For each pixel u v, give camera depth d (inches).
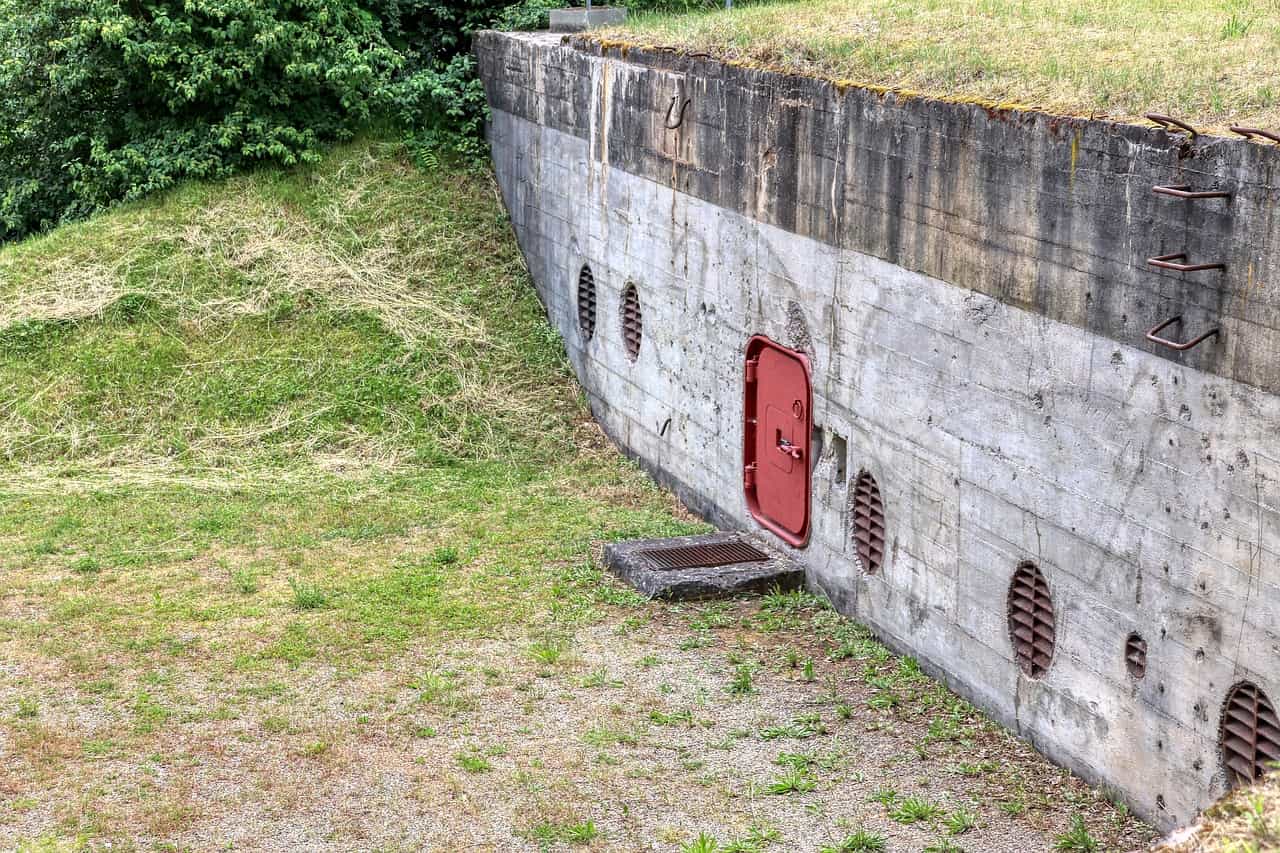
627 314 565.6
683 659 394.3
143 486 541.3
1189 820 293.4
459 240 669.9
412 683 376.2
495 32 687.1
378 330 621.0
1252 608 275.3
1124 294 302.0
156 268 636.7
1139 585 304.3
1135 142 295.6
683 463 526.6
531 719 357.1
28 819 307.4
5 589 443.8
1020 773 330.3
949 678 374.9
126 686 375.6
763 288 457.4
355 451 573.6
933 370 371.6
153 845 297.0
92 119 712.4
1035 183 326.0
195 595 440.8
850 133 399.2
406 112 707.4
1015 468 342.0
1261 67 334.3
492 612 425.7
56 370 595.2
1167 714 298.7
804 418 440.5
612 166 559.8
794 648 402.9
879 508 405.1
